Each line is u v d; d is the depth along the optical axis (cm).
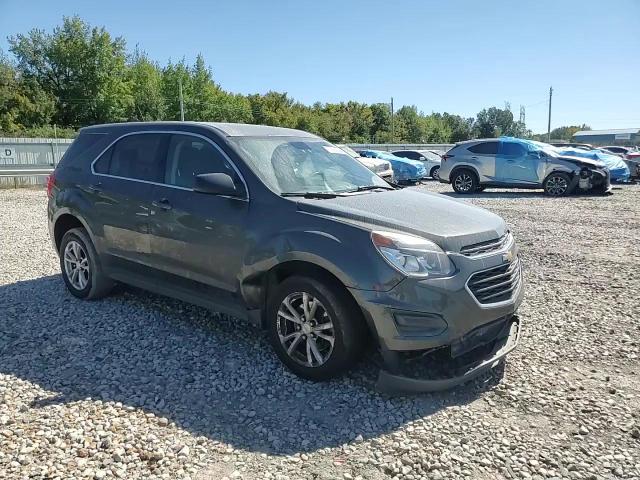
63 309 531
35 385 371
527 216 1167
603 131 9112
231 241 407
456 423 328
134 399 353
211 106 6694
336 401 354
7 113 4603
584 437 313
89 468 278
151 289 486
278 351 392
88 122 5584
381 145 3944
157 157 484
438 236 355
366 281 340
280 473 279
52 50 5406
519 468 284
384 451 299
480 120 9344
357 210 377
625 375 392
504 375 392
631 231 972
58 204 564
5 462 281
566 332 475
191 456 292
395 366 352
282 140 476
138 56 6378
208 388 370
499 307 369
